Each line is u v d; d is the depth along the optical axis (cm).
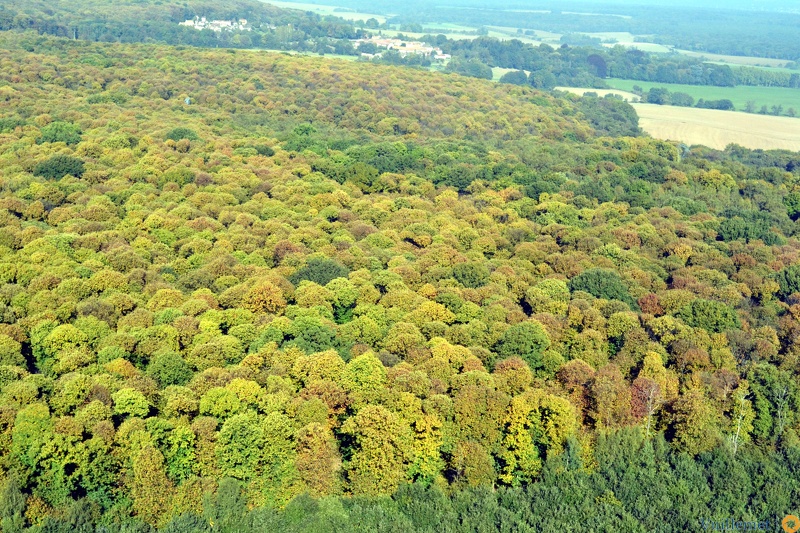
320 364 10169
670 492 9162
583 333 11744
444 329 11750
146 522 8256
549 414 9556
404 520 8438
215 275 13500
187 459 8725
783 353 12038
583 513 8781
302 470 8825
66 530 7975
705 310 12625
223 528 8250
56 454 8312
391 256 14938
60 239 14075
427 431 9206
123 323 11494
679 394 10575
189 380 10281
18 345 10550
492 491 9150
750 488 9312
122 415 9250
